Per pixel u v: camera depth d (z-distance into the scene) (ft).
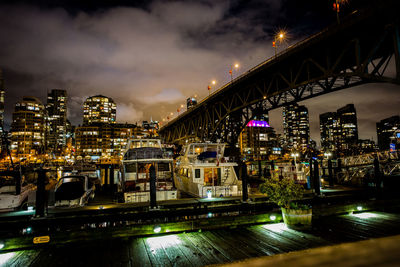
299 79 102.83
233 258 24.30
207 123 157.58
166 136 271.08
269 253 25.12
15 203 45.29
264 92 110.73
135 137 70.13
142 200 48.19
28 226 35.22
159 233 30.76
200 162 58.29
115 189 70.23
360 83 79.25
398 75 58.85
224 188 51.26
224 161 60.13
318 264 1.72
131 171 60.23
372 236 29.30
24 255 25.81
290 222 32.37
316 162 51.55
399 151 72.28
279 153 450.71
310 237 29.27
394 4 57.31
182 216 42.06
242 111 133.59
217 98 144.46
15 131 473.67
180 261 23.81
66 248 27.50
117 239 29.32
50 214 37.32
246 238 29.45
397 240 1.86
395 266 1.54
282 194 33.27
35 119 490.90
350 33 70.85
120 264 23.44
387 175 61.26
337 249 1.87
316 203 48.67
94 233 28.73
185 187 60.18
